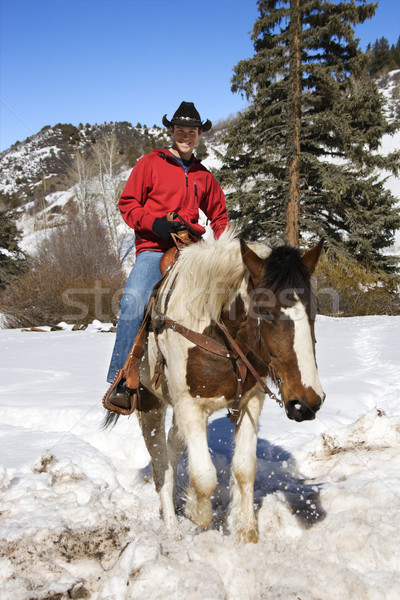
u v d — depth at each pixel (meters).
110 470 4.01
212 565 2.61
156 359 3.28
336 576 2.35
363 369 7.85
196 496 2.92
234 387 2.92
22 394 6.39
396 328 12.73
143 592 2.40
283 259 2.58
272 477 4.03
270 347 2.51
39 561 2.72
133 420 5.16
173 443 3.66
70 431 5.08
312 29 22.97
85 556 2.82
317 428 5.05
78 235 21.31
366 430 4.56
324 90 23.61
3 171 122.44
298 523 3.06
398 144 56.25
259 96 24.00
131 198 3.74
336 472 3.96
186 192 3.77
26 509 3.15
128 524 3.16
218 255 2.93
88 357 9.54
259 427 5.17
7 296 18.91
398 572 2.48
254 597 2.45
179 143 3.85
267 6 23.97
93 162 52.91
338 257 20.83
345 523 2.83
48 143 137.25
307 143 23.52
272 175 25.23
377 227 22.19
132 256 38.72
